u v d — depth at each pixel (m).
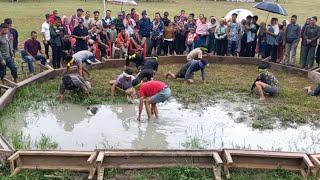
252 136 10.02
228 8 38.00
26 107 11.49
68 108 11.56
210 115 11.32
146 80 12.80
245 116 11.30
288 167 7.93
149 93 10.52
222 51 17.72
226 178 7.58
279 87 13.98
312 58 16.03
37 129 10.14
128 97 12.34
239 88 13.77
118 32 17.31
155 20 17.70
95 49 16.47
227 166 7.65
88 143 9.37
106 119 10.86
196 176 7.58
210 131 10.24
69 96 12.29
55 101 12.02
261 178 7.62
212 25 17.70
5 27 12.97
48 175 7.50
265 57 17.33
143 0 42.53
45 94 12.53
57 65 15.52
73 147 9.11
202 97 12.78
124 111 11.43
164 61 16.94
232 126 10.59
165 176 7.55
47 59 16.00
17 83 12.76
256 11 36.19
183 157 7.88
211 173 7.69
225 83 14.30
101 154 7.68
